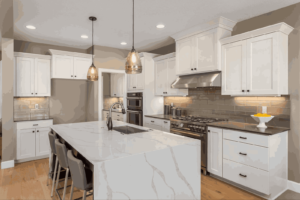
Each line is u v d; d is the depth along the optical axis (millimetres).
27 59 3986
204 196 2469
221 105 3488
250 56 2701
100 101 4707
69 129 2648
